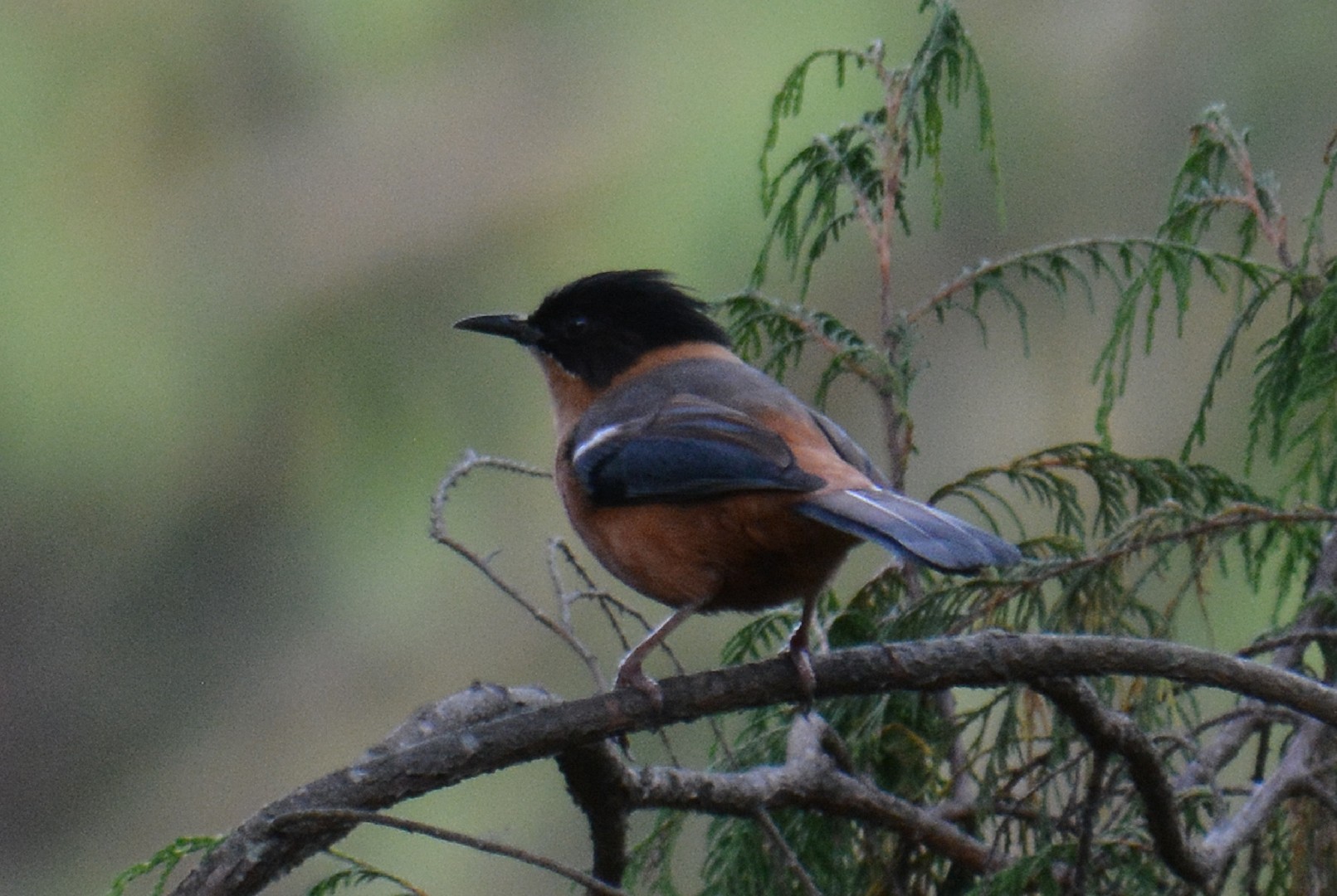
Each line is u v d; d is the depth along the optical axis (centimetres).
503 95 1441
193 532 1467
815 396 797
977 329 1414
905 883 698
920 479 1406
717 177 1359
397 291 1442
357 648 1463
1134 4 1398
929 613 714
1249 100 1363
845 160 804
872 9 1337
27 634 1512
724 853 720
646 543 689
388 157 1455
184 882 505
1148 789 614
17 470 1444
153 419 1438
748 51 1370
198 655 1498
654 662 1349
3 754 1508
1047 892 631
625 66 1423
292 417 1448
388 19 1475
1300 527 725
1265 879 746
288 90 1480
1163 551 684
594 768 572
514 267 1423
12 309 1413
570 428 783
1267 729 708
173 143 1461
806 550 662
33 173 1440
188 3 1470
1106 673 593
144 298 1438
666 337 838
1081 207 1396
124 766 1522
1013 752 721
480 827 1330
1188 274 752
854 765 678
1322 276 750
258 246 1453
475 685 569
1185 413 1361
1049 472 762
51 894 1502
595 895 573
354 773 523
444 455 1441
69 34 1463
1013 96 1403
